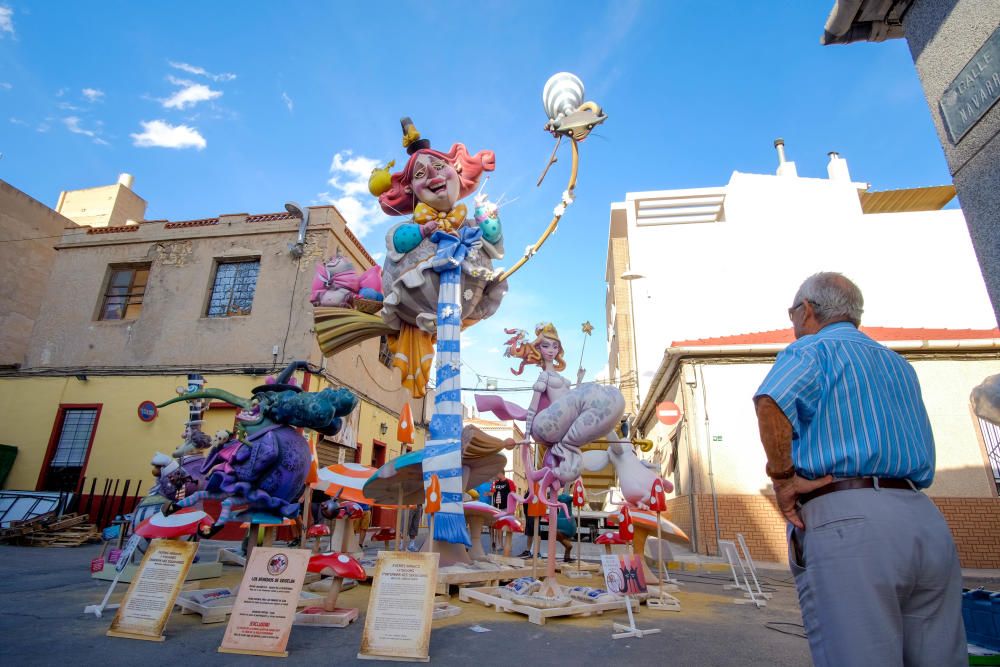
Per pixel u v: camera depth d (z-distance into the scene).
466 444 6.48
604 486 15.41
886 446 1.77
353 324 7.28
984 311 19.61
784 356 2.02
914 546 1.67
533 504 5.32
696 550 11.39
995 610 3.68
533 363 5.97
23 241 17.75
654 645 4.05
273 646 3.52
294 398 5.75
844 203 21.33
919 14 3.58
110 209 23.50
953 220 20.53
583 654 3.74
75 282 15.88
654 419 18.22
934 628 1.70
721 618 5.20
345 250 15.76
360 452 16.02
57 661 3.22
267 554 3.84
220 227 15.52
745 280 21.14
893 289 20.12
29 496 12.18
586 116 6.29
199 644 3.70
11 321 17.19
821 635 1.75
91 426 14.24
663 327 21.12
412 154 7.41
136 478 13.43
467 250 6.87
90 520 12.91
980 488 10.88
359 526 8.91
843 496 1.78
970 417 11.33
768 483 11.65
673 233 22.05
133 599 3.93
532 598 4.94
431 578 3.71
